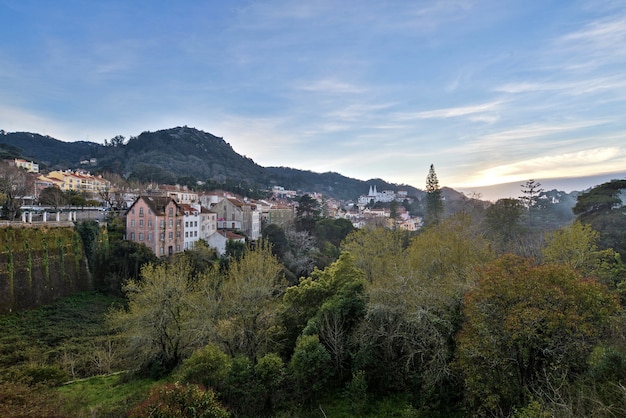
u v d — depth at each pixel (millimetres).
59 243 36281
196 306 20781
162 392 12211
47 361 24328
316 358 15625
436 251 21469
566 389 10242
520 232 39594
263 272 23969
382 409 14711
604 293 11422
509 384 11383
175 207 50625
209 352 15453
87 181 89375
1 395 12078
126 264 41219
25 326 29812
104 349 26109
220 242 53031
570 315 10547
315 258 57469
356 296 18797
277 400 15234
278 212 89500
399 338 16234
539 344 11500
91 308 35656
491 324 11727
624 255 29000
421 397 14281
